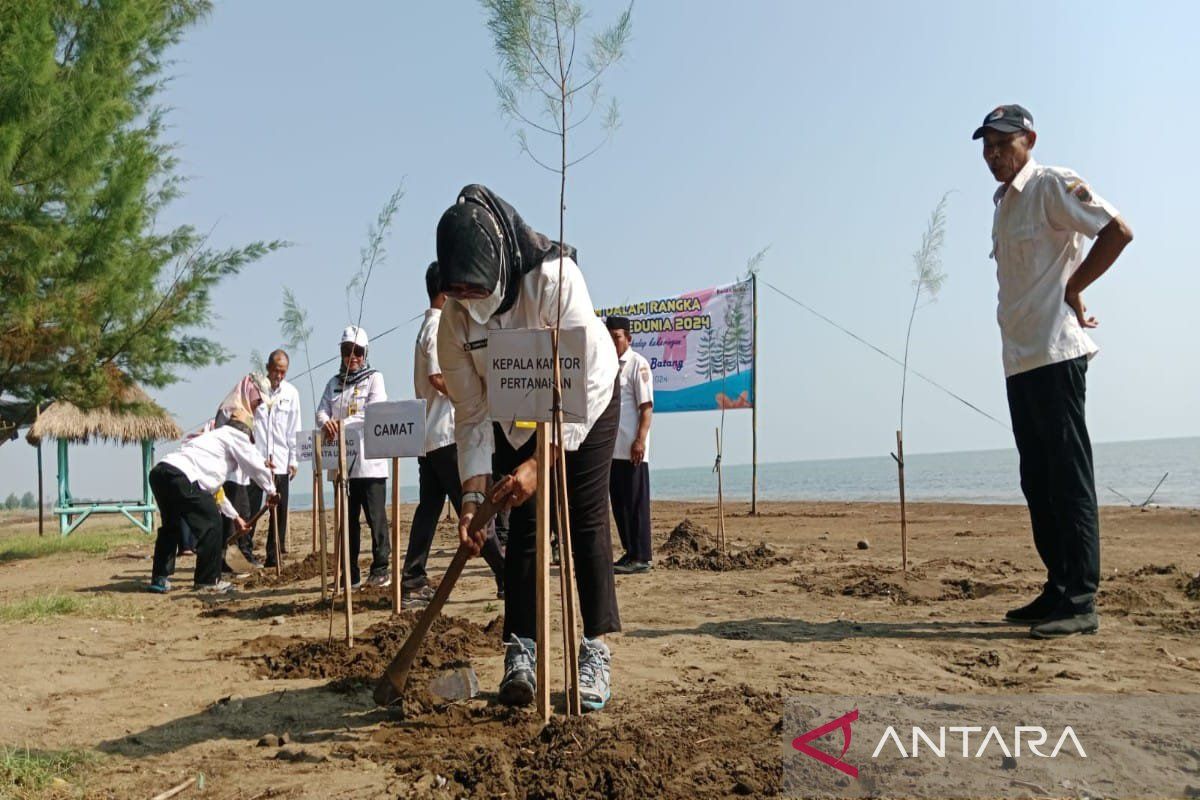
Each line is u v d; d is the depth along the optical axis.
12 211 13.34
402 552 11.62
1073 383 5.30
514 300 3.62
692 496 43.25
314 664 4.80
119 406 16.11
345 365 8.20
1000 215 5.60
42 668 4.99
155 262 15.06
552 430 3.61
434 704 3.94
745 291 14.40
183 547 12.26
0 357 14.30
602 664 3.90
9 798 2.99
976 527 12.89
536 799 2.87
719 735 3.43
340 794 3.02
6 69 12.91
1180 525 11.62
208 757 3.46
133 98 15.83
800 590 7.12
